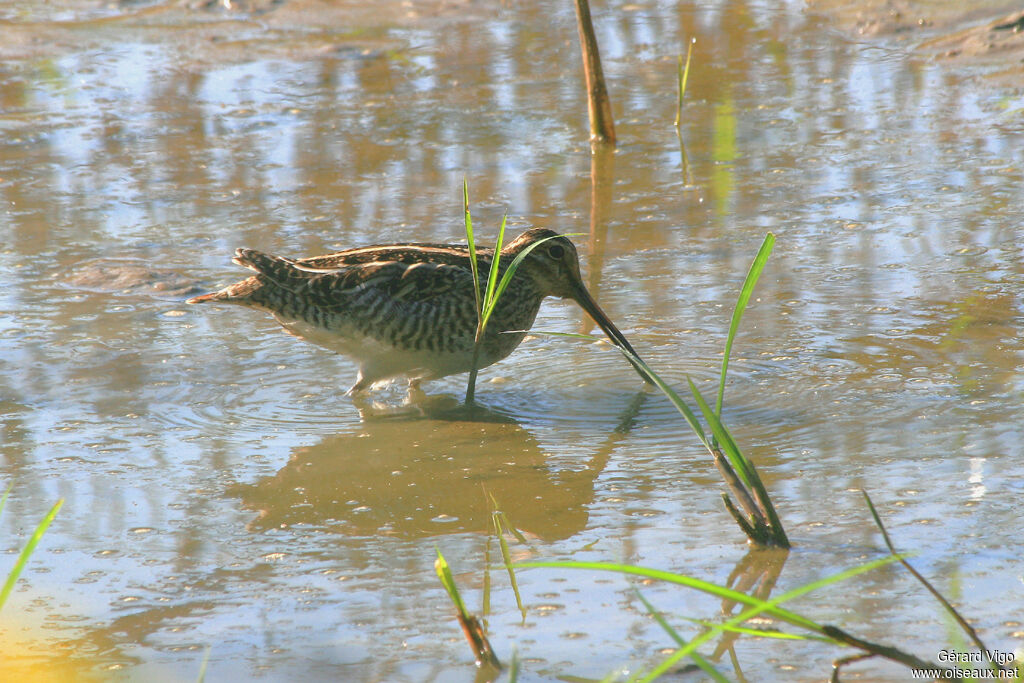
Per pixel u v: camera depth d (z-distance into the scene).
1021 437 8.89
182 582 7.43
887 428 9.24
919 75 18.17
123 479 8.88
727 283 12.32
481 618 6.92
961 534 7.55
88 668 6.46
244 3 22.12
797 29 20.50
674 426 9.71
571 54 20.06
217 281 12.70
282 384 10.71
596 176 15.45
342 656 6.55
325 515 8.35
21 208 14.72
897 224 13.49
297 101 18.31
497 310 10.78
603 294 12.25
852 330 11.10
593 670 6.35
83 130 17.27
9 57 19.98
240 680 6.32
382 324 10.37
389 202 14.73
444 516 8.31
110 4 22.31
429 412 10.24
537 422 9.95
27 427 9.71
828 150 15.88
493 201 14.71
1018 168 14.79
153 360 11.04
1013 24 18.84
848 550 7.46
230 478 8.92
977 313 11.23
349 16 21.67
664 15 21.80
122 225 14.20
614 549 7.68
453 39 20.80
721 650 6.51
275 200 14.88
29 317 11.89
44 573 7.54
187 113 17.88
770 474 8.65
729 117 17.25
